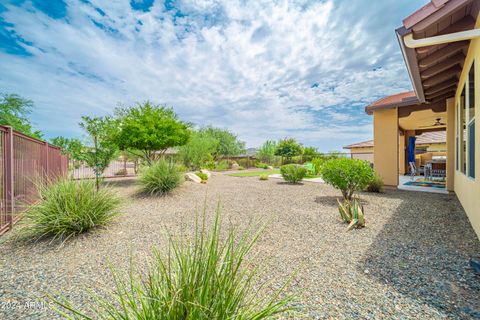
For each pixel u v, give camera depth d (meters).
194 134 17.62
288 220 4.31
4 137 3.78
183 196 6.90
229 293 1.10
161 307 1.04
